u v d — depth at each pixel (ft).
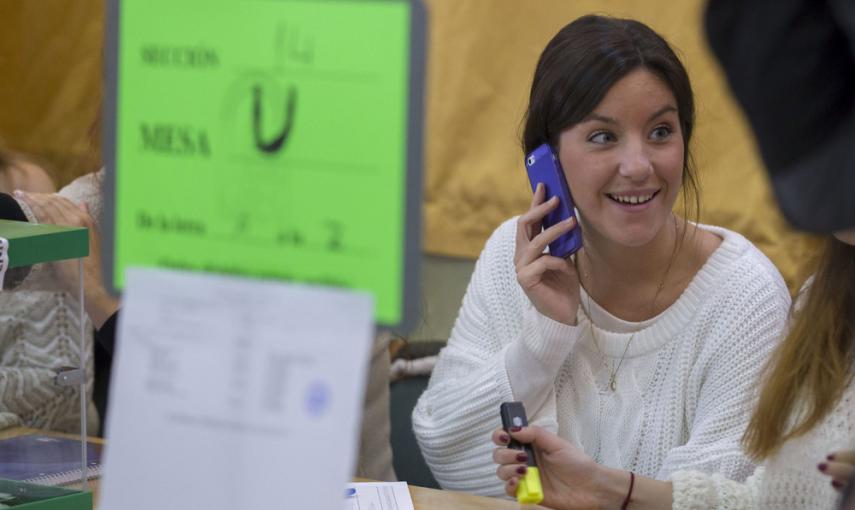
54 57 17.22
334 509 3.52
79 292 6.99
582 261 8.84
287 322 3.59
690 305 8.51
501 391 8.62
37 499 6.57
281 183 3.70
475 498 7.54
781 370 6.96
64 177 12.28
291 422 3.58
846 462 6.11
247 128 3.73
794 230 2.98
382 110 3.57
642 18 13.19
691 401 8.48
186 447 3.70
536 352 8.45
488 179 14.42
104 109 3.91
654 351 8.59
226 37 3.73
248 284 3.63
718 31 2.93
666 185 8.16
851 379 6.82
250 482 3.62
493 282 9.29
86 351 7.59
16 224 6.77
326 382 3.54
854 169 2.86
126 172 3.89
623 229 8.15
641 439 8.54
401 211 3.58
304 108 3.65
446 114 14.52
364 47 3.58
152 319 3.75
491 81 14.28
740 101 2.98
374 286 3.62
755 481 7.62
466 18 14.25
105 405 9.02
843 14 2.73
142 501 3.75
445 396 9.02
